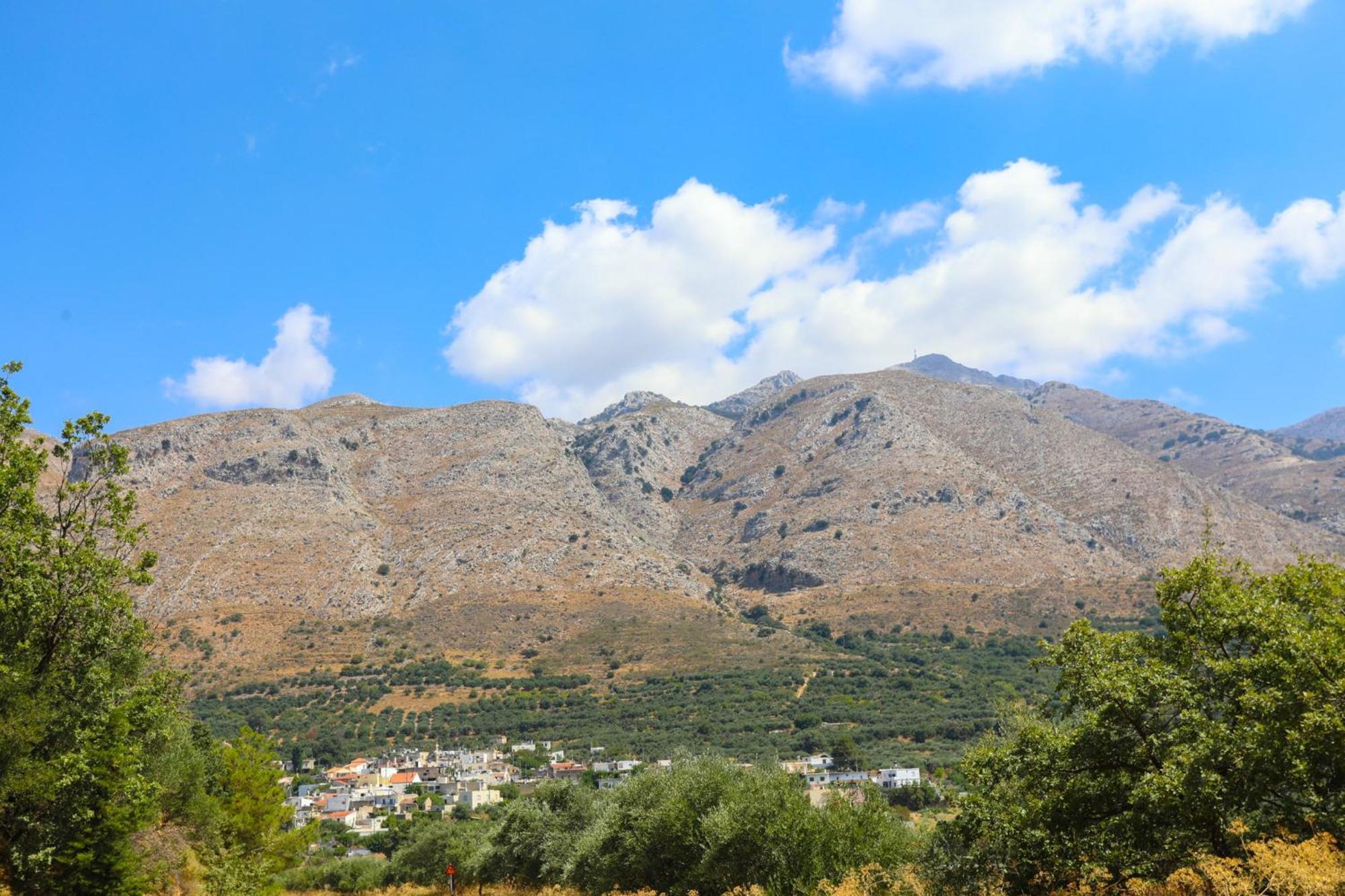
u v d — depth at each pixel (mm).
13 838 24047
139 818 25562
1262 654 14070
